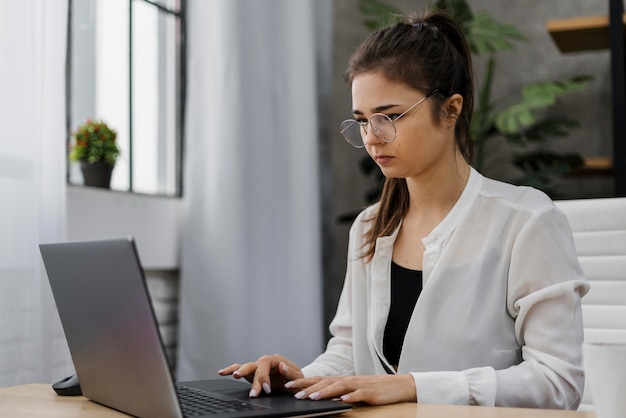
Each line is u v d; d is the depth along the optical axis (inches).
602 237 63.0
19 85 81.7
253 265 116.0
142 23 114.7
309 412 39.2
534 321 50.8
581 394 49.8
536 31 144.8
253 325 115.5
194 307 112.7
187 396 44.7
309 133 125.6
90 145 101.0
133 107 113.0
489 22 131.9
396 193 58.8
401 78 51.2
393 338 56.5
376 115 51.3
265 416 37.8
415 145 51.7
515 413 40.0
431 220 56.7
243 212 114.5
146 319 35.1
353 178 151.6
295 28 125.6
